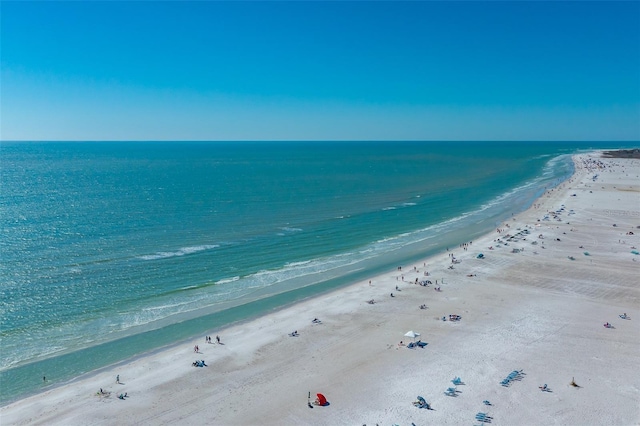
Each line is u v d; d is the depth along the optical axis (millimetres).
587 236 84562
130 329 47375
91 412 33531
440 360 41125
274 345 44000
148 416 33125
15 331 46031
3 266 63750
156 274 62781
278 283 61281
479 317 50281
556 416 33188
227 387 36969
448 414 33344
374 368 39781
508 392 36125
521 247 77875
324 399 34656
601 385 37094
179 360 41156
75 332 46312
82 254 70125
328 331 46969
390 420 32688
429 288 59250
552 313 51219
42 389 36625
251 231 87688
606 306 53062
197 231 86500
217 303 54344
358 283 61469
